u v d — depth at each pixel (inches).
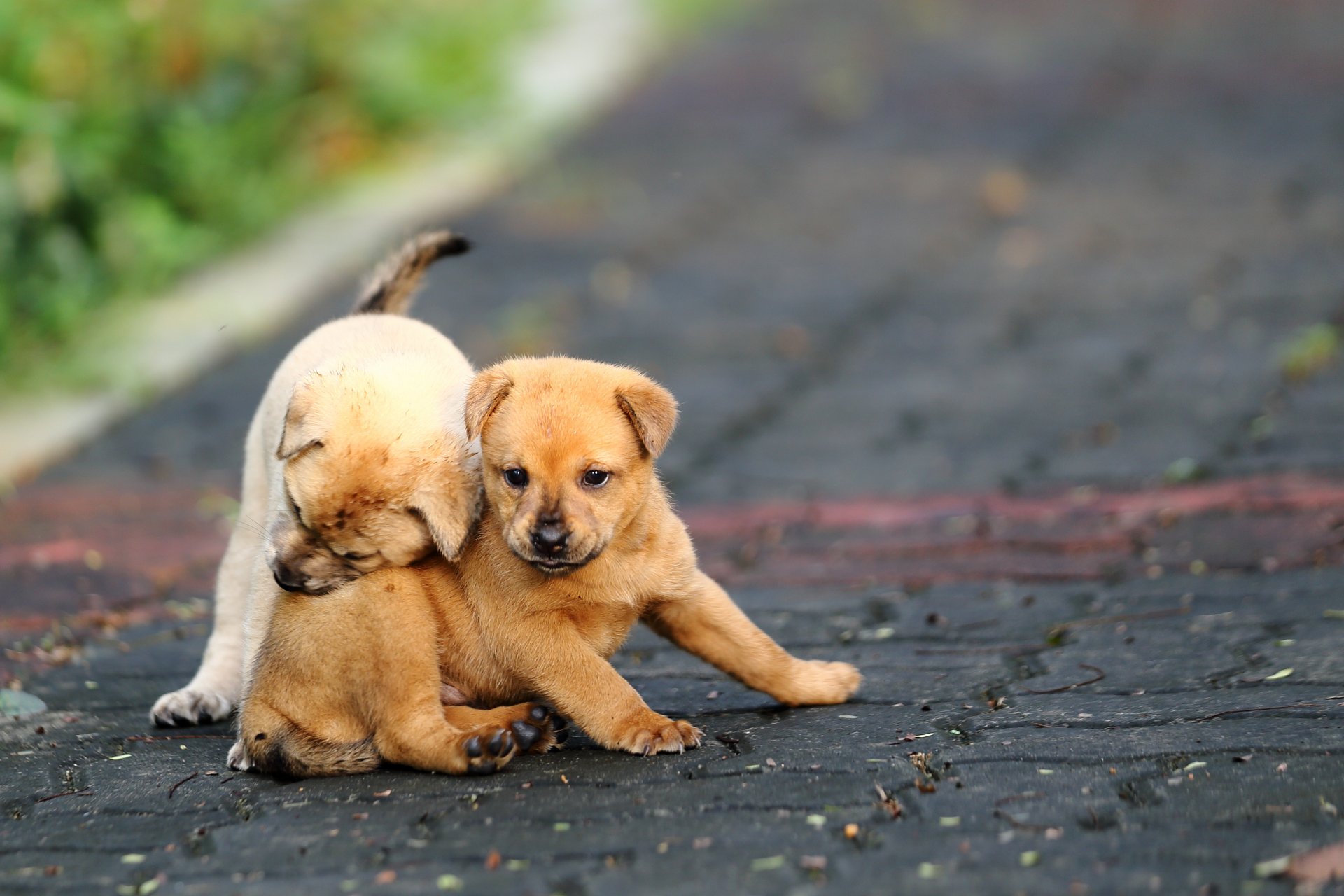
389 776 275.1
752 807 249.3
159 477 524.1
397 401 289.6
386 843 241.3
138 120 780.6
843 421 557.0
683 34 1385.3
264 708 280.2
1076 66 1182.9
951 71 1193.4
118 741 306.0
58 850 247.0
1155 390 552.7
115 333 667.4
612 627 296.0
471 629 289.3
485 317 699.4
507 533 278.7
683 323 686.5
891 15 1448.1
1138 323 635.5
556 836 240.7
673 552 298.4
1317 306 624.4
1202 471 463.5
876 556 422.0
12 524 477.7
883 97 1123.9
